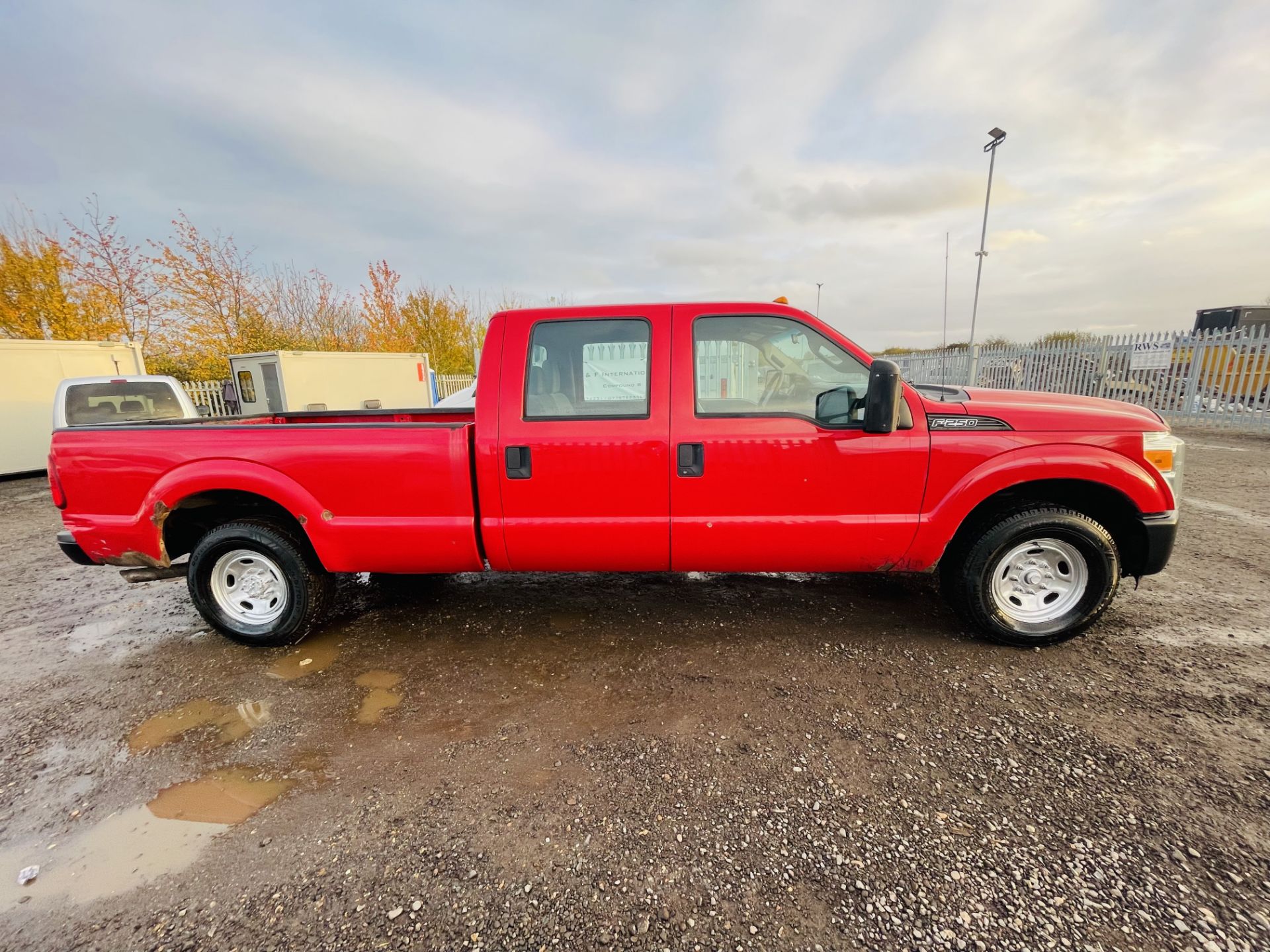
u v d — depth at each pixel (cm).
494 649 335
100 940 165
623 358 306
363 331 2552
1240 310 1430
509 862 189
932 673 294
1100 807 203
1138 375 1282
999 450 290
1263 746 232
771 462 296
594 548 312
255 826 208
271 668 322
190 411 859
